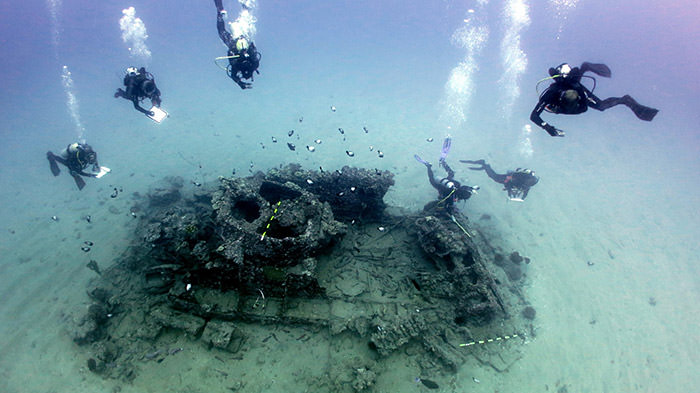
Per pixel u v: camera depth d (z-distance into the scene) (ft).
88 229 32.89
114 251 30.07
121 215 34.68
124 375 20.83
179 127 55.83
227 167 43.27
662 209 42.42
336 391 20.58
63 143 53.78
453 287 25.40
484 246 32.53
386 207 32.78
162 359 21.52
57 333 23.41
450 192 30.19
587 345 25.35
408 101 72.84
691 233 38.19
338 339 23.11
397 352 22.86
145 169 43.09
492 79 97.30
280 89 80.28
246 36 22.11
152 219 30.42
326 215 25.81
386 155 47.83
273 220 25.02
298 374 21.25
